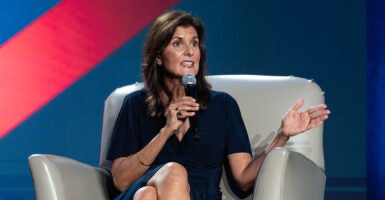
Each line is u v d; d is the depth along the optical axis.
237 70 10.14
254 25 10.16
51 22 9.92
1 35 9.83
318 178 6.44
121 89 7.38
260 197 5.70
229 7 10.12
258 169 6.30
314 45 10.20
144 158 6.15
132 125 6.74
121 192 6.47
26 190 9.91
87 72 9.98
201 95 6.68
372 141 10.32
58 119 9.97
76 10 9.95
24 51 9.88
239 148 6.65
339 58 10.24
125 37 10.02
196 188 6.49
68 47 9.95
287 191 5.71
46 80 9.93
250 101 7.06
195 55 6.43
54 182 5.93
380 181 10.30
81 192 6.15
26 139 9.91
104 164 7.11
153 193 5.70
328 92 10.24
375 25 10.23
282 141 6.28
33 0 9.88
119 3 9.99
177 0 10.05
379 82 10.27
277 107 6.98
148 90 6.72
